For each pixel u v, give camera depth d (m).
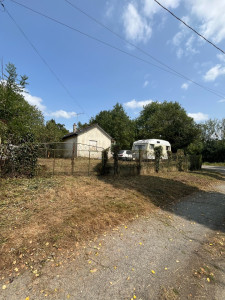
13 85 5.69
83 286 1.96
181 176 10.08
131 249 2.75
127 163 8.79
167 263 2.46
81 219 3.47
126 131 28.03
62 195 4.73
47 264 2.27
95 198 4.79
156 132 27.22
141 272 2.25
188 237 3.29
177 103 29.56
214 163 28.84
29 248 2.50
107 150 8.14
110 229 3.33
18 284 1.93
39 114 17.97
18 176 5.95
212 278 2.21
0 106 5.41
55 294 1.83
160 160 10.91
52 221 3.28
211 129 37.31
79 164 10.61
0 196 4.21
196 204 5.43
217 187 8.40
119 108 31.66
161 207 4.89
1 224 3.03
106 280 2.07
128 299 1.82
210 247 2.97
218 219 4.29
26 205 3.89
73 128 22.14
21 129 6.05
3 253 2.35
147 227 3.59
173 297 1.88
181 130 24.70
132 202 4.79
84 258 2.45
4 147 5.60
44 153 11.21
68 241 2.76
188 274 2.26
